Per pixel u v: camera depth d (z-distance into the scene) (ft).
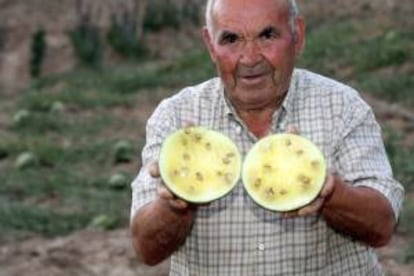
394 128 59.06
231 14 14.44
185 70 84.48
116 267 38.58
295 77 15.55
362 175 14.96
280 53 14.55
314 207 13.74
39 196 50.83
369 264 15.76
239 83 14.74
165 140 14.08
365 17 87.20
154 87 80.79
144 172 15.35
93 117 70.95
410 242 38.40
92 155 59.47
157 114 15.75
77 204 48.98
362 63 74.08
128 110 73.56
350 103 15.40
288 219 15.11
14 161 59.67
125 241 41.45
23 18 100.07
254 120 15.30
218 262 15.39
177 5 100.12
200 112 15.53
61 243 41.60
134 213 14.97
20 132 67.77
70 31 95.81
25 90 86.89
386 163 15.28
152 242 14.73
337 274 15.53
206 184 13.82
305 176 13.71
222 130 15.42
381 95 67.36
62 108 73.72
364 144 15.19
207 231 15.29
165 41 96.89
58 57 94.84
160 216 14.34
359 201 14.20
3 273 38.78
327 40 80.53
